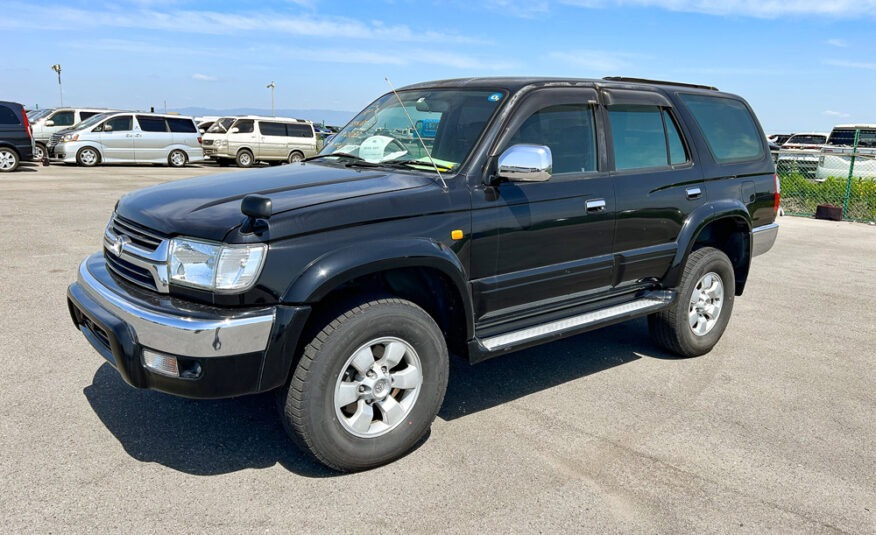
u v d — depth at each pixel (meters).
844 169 16.77
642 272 4.41
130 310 2.85
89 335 3.33
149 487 2.92
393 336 3.12
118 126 21.02
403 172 3.61
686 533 2.75
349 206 3.03
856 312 6.41
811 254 9.53
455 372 4.51
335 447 3.02
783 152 15.70
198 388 2.76
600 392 4.23
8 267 6.68
